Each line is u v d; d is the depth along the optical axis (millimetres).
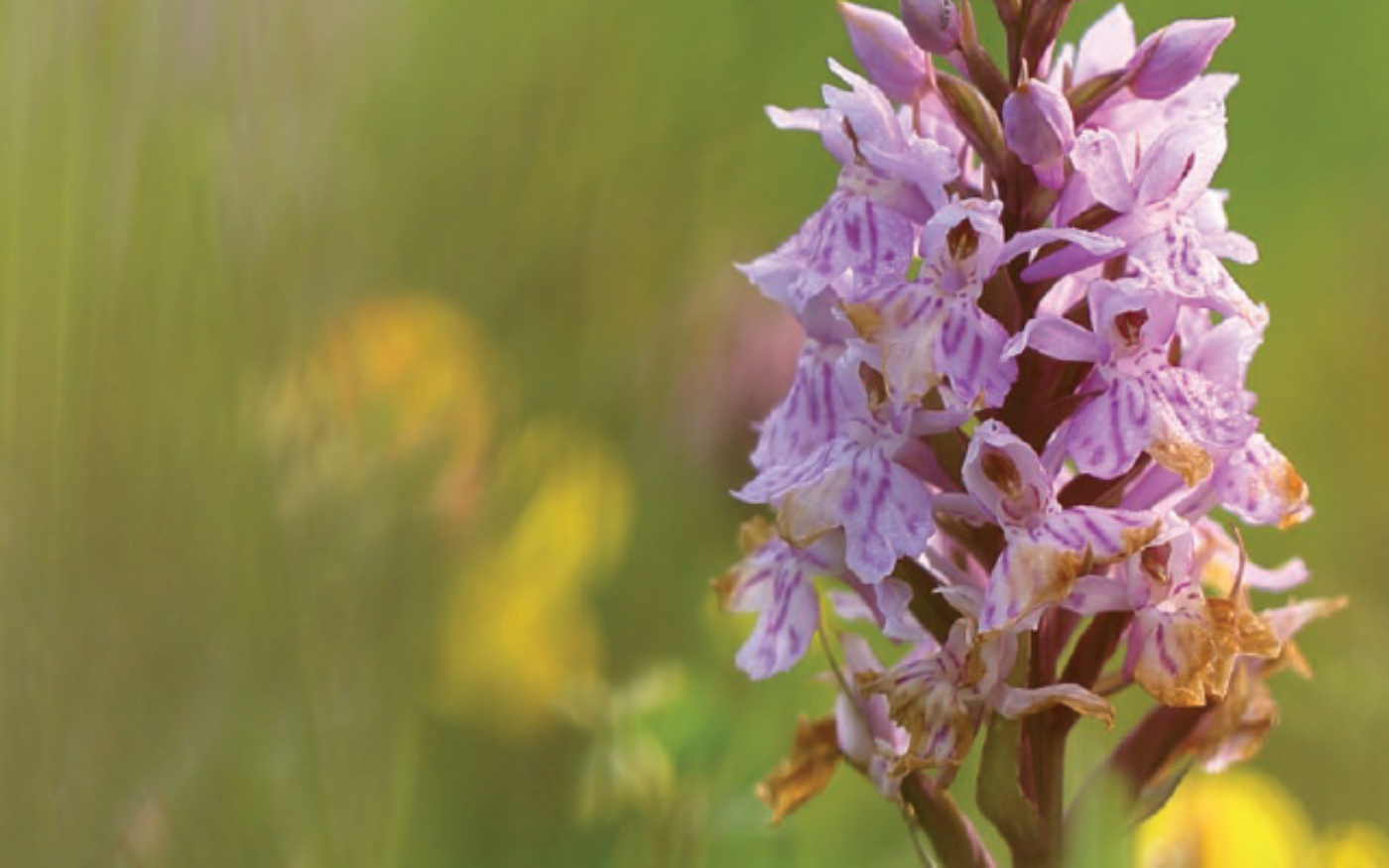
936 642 302
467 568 363
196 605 317
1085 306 302
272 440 330
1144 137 307
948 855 300
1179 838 353
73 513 315
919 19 299
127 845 312
